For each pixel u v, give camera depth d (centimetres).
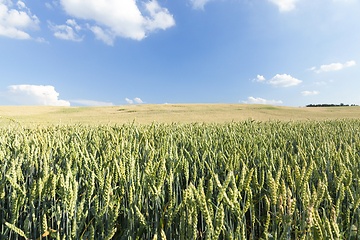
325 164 188
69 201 97
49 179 123
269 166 180
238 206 88
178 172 155
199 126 535
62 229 131
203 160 200
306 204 92
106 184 99
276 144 300
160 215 137
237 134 420
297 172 125
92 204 173
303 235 90
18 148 203
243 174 98
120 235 146
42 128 391
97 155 226
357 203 111
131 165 129
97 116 3105
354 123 830
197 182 208
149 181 119
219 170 211
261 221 165
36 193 115
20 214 146
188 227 87
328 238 79
